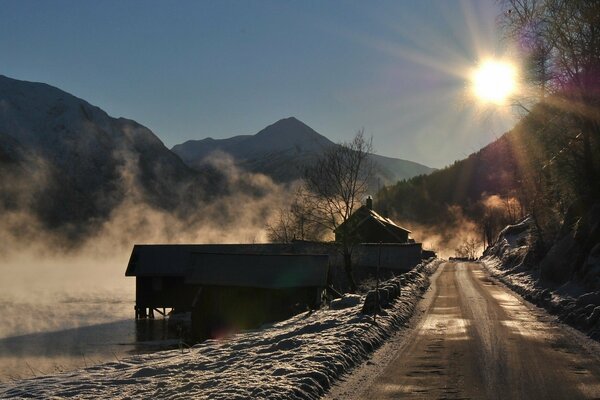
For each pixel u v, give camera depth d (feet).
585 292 79.30
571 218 107.86
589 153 100.17
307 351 46.06
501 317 72.38
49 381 44.06
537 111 111.45
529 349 49.34
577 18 93.09
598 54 93.20
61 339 148.87
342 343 48.67
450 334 58.59
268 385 34.09
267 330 75.46
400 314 71.72
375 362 44.45
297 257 154.81
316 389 34.63
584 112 96.73
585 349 49.16
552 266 101.14
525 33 104.99
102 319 192.44
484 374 39.55
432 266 213.66
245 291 153.89
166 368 44.52
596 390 34.81
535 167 137.49
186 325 173.99
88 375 45.88
